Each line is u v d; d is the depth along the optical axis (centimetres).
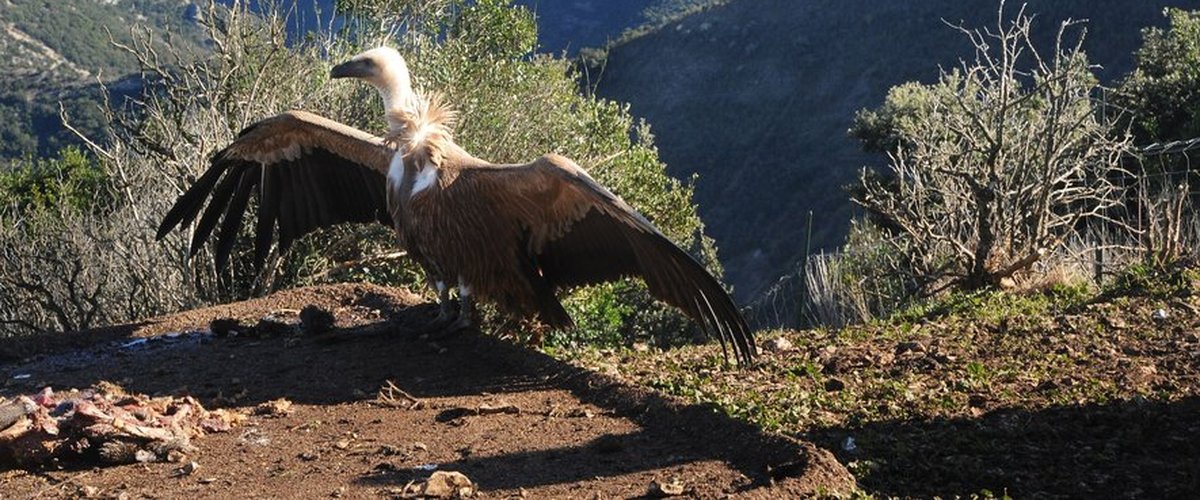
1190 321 890
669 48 6131
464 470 544
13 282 1166
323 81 1295
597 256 702
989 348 845
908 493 536
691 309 670
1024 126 1371
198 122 1167
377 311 912
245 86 1230
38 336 857
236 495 520
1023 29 1312
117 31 3012
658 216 1579
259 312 920
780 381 752
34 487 543
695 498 500
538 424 620
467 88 1348
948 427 643
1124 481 559
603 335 1295
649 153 1584
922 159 1394
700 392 693
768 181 5100
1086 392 708
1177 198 1334
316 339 818
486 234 710
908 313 1059
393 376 729
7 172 2105
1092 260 1301
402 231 742
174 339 853
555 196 677
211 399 698
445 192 707
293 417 652
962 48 5056
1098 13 4459
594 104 1616
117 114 1203
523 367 729
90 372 768
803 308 1422
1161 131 2081
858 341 895
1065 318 923
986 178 1298
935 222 1361
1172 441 614
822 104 5391
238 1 1207
